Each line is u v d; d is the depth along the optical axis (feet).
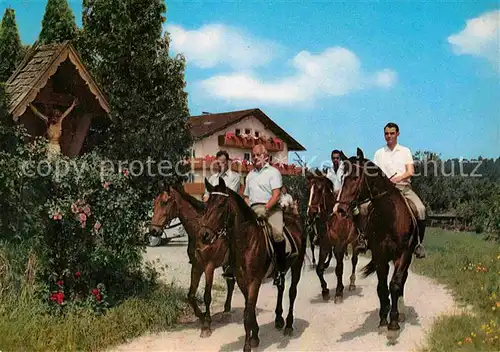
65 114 29.22
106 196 28.40
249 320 22.59
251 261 22.79
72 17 32.89
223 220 22.24
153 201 31.40
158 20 32.76
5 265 24.81
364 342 24.99
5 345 22.25
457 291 34.22
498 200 55.72
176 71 32.89
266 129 132.36
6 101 25.93
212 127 118.83
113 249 28.68
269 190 25.59
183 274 43.57
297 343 25.16
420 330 26.35
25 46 34.24
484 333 23.91
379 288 26.25
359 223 27.55
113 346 25.26
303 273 44.91
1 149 25.89
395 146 28.25
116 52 31.73
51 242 27.61
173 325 29.17
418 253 27.25
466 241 56.03
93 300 27.40
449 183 78.95
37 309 24.86
